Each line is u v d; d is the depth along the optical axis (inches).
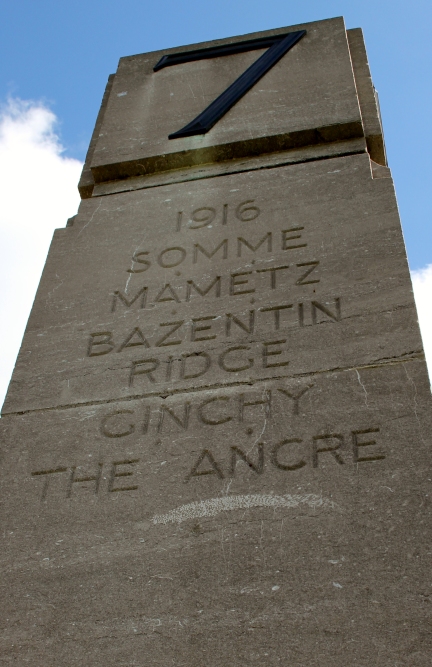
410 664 128.0
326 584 140.9
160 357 188.7
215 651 136.3
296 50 296.0
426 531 144.3
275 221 219.8
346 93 264.1
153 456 168.9
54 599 150.1
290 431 165.9
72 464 171.8
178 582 147.6
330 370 175.0
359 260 200.4
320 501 153.1
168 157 252.5
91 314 205.8
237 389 176.7
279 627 136.9
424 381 167.6
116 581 150.4
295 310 191.5
